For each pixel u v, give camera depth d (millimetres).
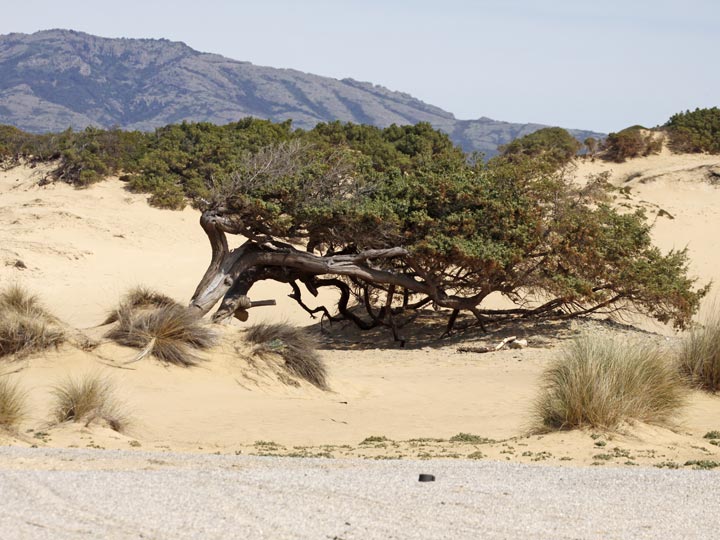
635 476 9094
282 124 90562
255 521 6488
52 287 47719
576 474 9227
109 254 55969
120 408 17125
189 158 73625
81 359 21250
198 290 31938
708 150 97500
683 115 105625
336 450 14430
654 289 34438
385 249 33719
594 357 15398
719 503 7723
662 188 86625
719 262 64375
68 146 75188
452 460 11750
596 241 35156
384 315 37406
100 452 10703
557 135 96438
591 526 6781
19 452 10078
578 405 14688
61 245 54031
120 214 64250
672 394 15930
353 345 35938
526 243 34000
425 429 17406
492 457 12867
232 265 32500
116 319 24156
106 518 6406
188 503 6922
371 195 35344
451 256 33719
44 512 6496
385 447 14680
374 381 24828
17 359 20812
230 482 7777
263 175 32938
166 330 22828
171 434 16219
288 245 33844
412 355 31125
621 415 14812
